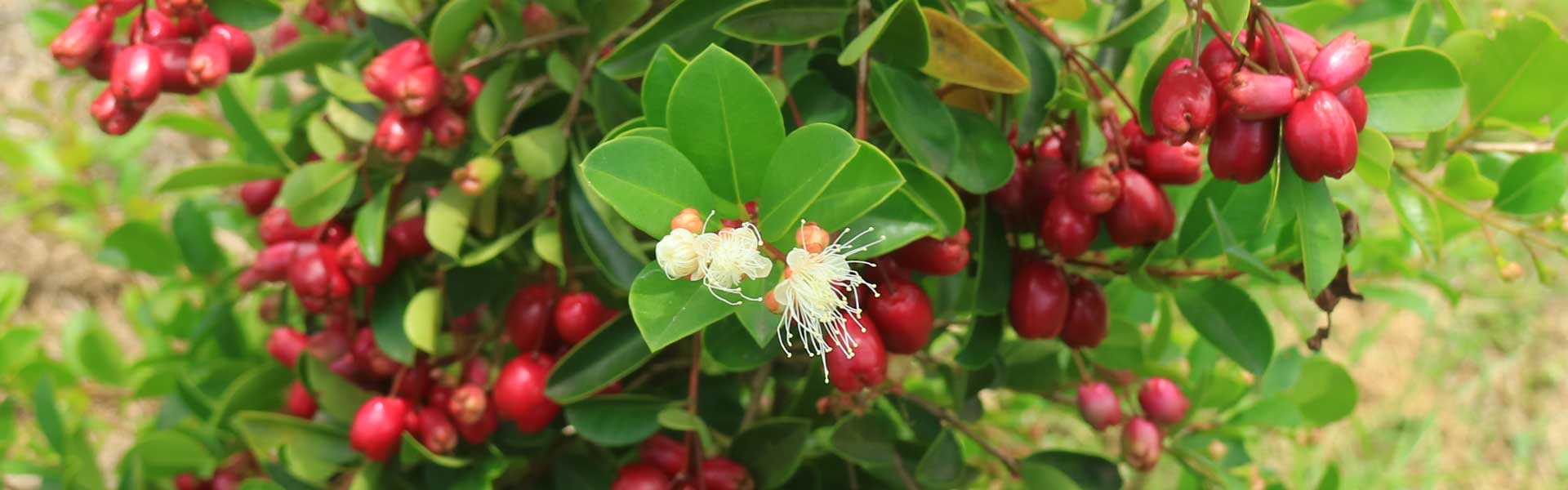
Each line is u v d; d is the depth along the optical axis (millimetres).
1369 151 336
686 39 357
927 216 321
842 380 333
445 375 416
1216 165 321
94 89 702
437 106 383
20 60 982
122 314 931
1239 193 399
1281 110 306
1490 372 951
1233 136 316
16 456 608
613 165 283
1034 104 366
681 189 289
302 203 399
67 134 692
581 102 421
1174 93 311
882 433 418
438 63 375
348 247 401
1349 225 350
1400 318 979
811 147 286
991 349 389
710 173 297
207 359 576
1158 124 314
